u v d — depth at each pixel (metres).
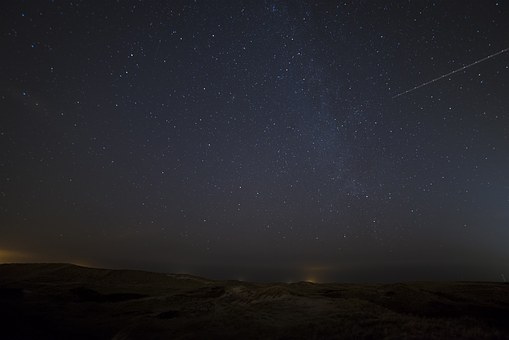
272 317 18.55
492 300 27.53
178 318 21.06
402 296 26.94
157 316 22.28
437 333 13.51
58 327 19.59
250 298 28.80
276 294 28.20
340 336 13.59
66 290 33.47
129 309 25.47
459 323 16.12
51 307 25.44
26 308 24.59
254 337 14.60
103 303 28.30
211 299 30.64
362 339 13.10
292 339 13.87
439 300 25.67
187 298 31.02
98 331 18.75
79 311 24.41
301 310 20.20
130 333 16.91
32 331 18.45
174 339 15.32
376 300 26.50
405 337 12.81
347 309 19.83
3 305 25.03
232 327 16.55
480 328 14.66
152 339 15.68
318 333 14.38
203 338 14.91
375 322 16.03
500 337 12.85
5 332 17.83
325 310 19.77
